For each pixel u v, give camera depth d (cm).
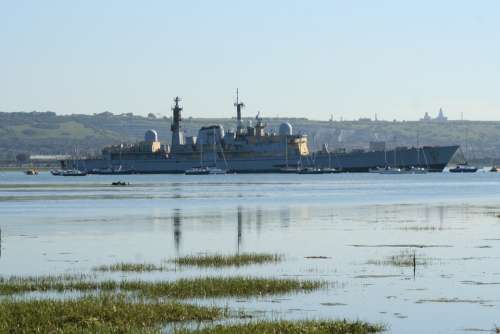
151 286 12975
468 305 11781
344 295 12494
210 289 12700
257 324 10106
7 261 17000
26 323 10200
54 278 14212
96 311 10769
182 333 9644
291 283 13275
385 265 15812
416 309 11519
